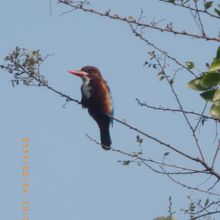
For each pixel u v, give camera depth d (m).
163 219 8.54
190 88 7.66
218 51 7.64
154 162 9.46
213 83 7.50
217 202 9.12
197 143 9.20
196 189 9.16
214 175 9.10
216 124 9.03
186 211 9.13
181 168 9.26
